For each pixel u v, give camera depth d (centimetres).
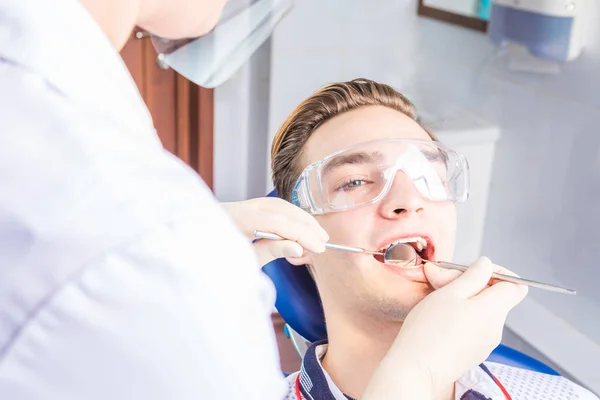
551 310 245
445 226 121
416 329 82
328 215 119
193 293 40
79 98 42
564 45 217
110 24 49
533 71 241
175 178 43
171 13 56
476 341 82
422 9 291
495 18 235
